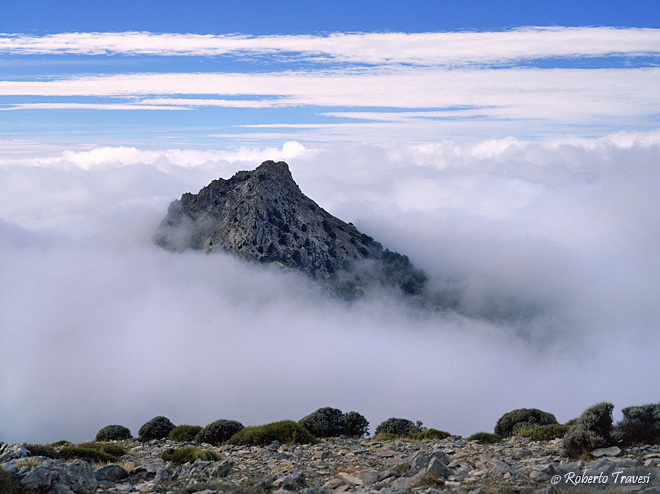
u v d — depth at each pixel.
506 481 12.09
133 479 15.36
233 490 13.07
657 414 15.00
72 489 12.84
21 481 12.51
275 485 13.30
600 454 14.12
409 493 11.90
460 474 12.91
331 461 17.05
